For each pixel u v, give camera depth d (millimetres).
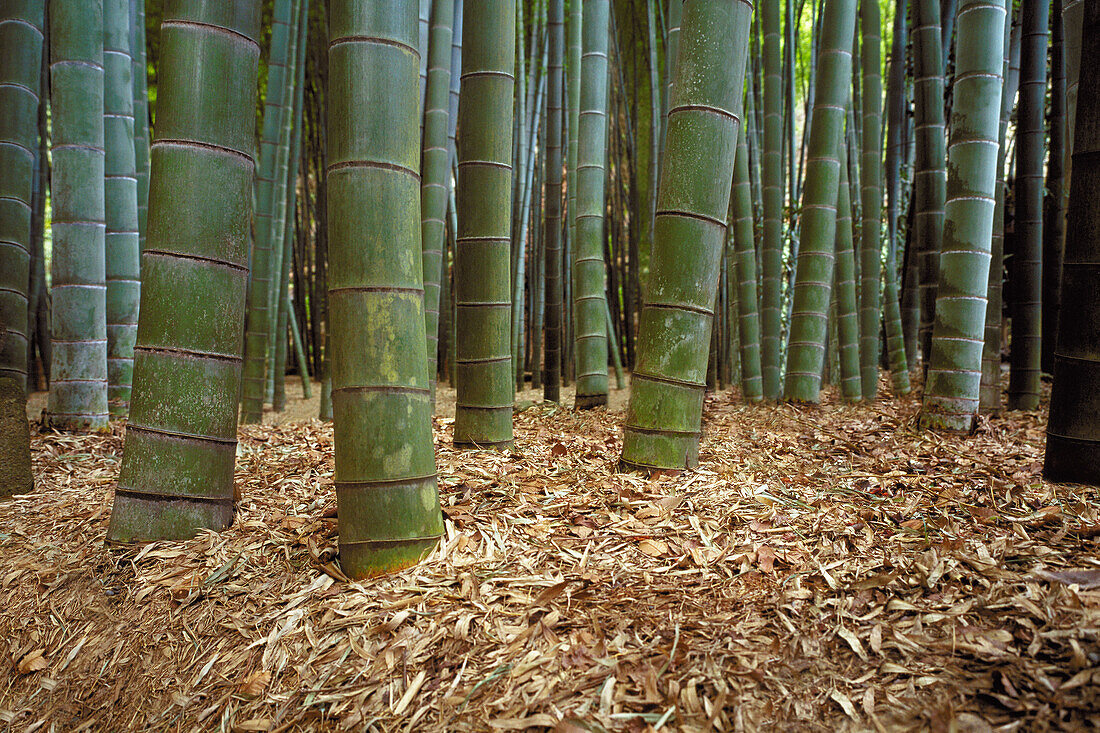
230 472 2451
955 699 1353
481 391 3262
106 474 3348
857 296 6801
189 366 2295
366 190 1934
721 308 7488
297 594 1998
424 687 1604
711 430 3977
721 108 2482
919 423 3971
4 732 1805
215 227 2268
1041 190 4891
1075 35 2953
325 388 5164
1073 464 2463
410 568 2037
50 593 2160
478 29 3002
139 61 5055
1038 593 1614
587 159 4766
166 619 1990
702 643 1597
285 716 1624
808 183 4477
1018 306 5039
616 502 2396
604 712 1440
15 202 4168
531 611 1780
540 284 7957
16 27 4078
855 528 2121
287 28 5309
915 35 4742
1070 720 1258
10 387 3115
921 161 4910
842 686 1434
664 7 7715
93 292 4109
